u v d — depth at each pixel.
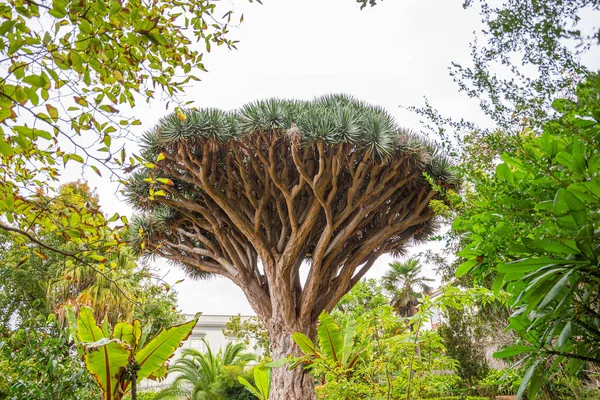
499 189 1.24
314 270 8.66
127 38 2.10
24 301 15.17
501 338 6.96
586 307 1.23
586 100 0.90
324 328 5.98
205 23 2.71
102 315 12.43
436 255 10.32
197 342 26.89
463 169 1.32
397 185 8.65
